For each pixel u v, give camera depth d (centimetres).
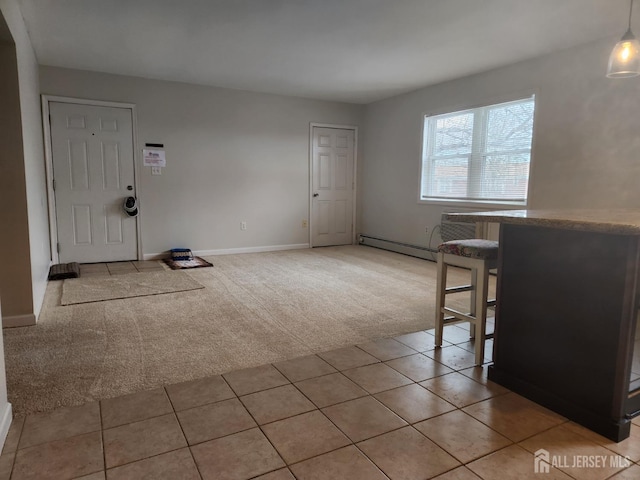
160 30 364
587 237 177
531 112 439
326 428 177
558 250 188
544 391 196
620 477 149
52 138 487
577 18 327
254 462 155
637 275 162
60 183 495
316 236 673
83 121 500
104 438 168
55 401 196
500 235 212
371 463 155
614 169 367
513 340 210
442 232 542
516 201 459
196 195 573
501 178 475
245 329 295
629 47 232
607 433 172
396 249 630
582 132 388
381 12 322
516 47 395
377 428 177
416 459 158
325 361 243
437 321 264
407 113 599
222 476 147
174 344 267
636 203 354
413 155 591
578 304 181
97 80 500
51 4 310
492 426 180
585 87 383
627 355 166
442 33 363
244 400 198
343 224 696
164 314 327
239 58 443
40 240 372
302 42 392
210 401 197
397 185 625
